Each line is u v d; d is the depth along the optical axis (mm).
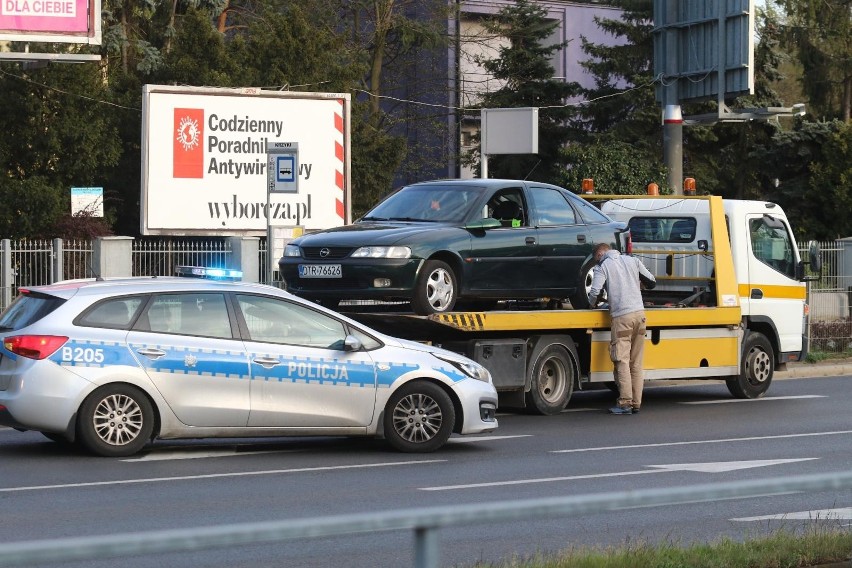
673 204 46094
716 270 44719
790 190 108500
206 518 22266
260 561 19141
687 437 35000
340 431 30984
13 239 71062
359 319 37188
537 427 37156
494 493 25250
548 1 135500
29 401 28719
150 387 29500
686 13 85938
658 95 87562
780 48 121375
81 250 60938
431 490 25641
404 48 123938
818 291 65312
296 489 25719
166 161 75250
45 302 29750
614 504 9961
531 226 39125
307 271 36719
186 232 75812
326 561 19172
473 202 38250
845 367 58344
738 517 23219
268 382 30297
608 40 140125
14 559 7656
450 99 127500
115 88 87500
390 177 96562
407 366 31391
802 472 28359
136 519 22188
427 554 9242
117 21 97812
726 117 84000
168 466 28625
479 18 130250
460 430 32000
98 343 29250
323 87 91438
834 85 124938
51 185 78062
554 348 40188
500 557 19359
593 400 46312
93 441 29297
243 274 62219
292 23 91625
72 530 21125
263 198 77812
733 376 45500
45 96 78250
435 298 36500
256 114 77688
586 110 117812
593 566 17031
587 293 40594
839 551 18703
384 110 127062
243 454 30906
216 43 87125
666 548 18344
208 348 29969
